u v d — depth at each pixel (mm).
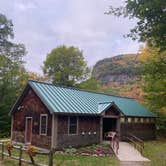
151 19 12727
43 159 19422
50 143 24219
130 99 42094
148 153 24375
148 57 31156
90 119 27875
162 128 42250
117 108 30984
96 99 32375
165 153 24641
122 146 27578
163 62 20125
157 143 33875
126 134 33562
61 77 61375
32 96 27109
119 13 14242
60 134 24594
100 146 26438
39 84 27391
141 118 37031
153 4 11969
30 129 26812
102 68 125812
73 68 62125
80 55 63188
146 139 37656
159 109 40031
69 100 27453
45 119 25250
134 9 12953
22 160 17094
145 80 33938
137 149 26312
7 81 41750
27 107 27516
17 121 28562
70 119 25719
